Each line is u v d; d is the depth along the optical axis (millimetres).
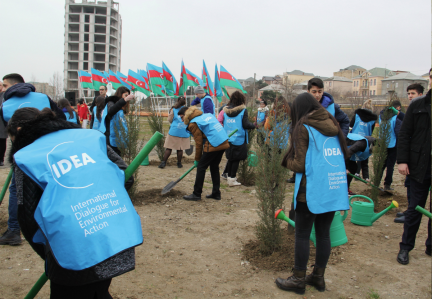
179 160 8430
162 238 3982
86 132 1938
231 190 6340
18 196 1740
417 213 3371
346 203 2691
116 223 1648
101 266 1605
